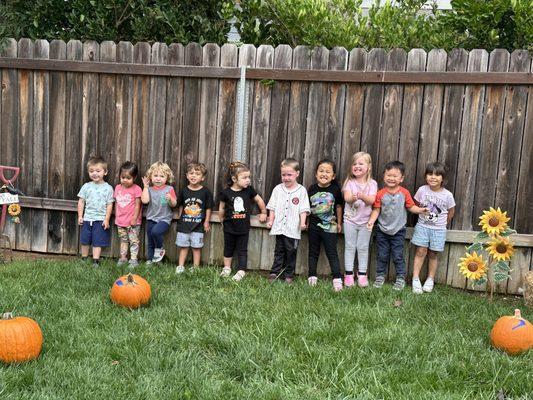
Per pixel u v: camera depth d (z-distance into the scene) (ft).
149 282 16.30
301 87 17.97
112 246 19.75
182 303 14.42
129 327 12.58
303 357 11.23
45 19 20.65
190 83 18.49
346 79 17.49
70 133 19.34
